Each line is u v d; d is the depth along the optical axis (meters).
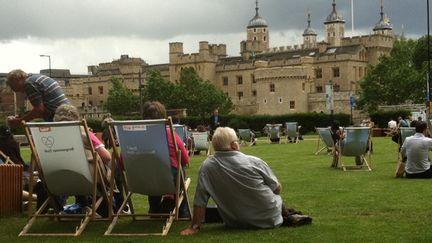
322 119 69.00
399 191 12.46
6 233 8.88
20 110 114.31
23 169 11.47
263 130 62.94
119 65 165.38
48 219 9.82
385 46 141.50
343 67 133.75
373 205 10.64
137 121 8.23
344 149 18.42
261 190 8.41
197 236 8.24
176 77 151.62
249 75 144.38
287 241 7.75
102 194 9.21
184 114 87.06
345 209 10.28
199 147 28.47
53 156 8.66
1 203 10.21
